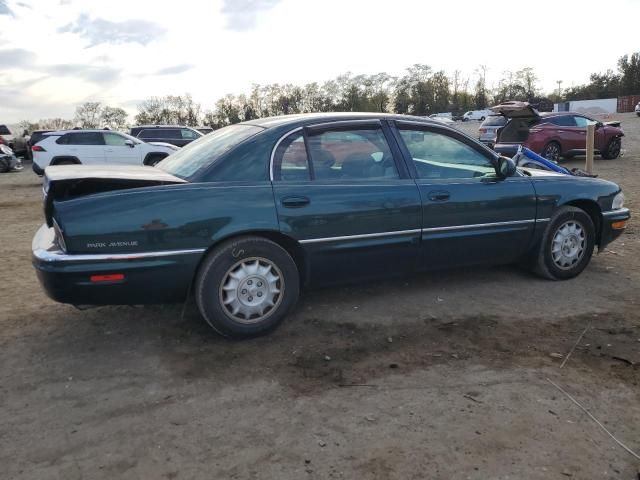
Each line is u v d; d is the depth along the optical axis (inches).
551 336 158.2
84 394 128.8
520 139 448.8
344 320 170.9
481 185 184.7
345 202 161.2
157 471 100.9
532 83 3078.2
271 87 2719.0
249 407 122.3
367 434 111.3
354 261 166.6
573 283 204.4
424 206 172.7
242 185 150.7
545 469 100.3
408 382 132.6
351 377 135.5
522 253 198.5
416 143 179.6
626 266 226.2
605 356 145.7
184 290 147.5
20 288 207.2
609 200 211.0
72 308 183.6
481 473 99.2
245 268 151.6
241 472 100.3
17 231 334.3
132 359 146.5
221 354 148.6
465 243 183.0
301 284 166.6
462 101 3142.2
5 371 140.7
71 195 140.3
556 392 127.2
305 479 98.2
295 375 136.9
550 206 196.7
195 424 115.9
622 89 3238.2
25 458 105.2
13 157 820.0
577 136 633.0
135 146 660.1
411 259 175.9
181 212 142.5
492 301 186.2
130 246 138.4
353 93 2861.7
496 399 124.2
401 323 168.4
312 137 163.3
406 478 98.2
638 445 107.7
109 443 109.6
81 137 647.1
